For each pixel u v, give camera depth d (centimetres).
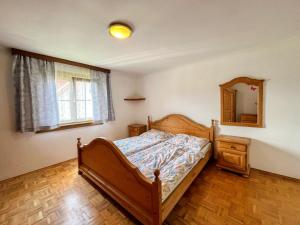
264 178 239
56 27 169
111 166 181
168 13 145
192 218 160
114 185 181
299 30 185
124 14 145
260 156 259
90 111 346
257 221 155
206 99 313
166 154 230
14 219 161
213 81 302
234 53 265
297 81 223
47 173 257
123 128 421
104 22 159
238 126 278
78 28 172
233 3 131
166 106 382
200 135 320
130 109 439
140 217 145
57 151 294
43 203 184
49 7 133
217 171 265
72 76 309
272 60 240
